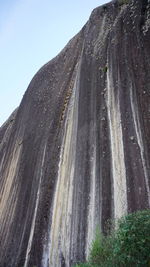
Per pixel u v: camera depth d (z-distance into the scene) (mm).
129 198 7508
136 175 7703
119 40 11227
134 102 9047
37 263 9547
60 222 9414
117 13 12570
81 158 9953
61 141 12039
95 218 8102
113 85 10281
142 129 8297
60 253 8711
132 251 4711
